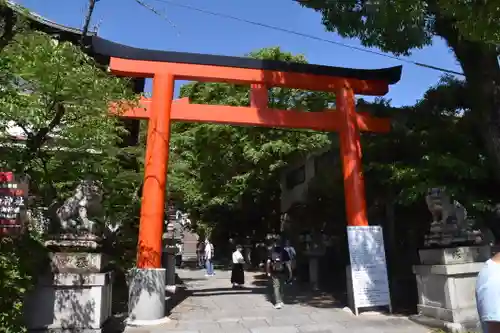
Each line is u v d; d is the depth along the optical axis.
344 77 11.95
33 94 7.00
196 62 10.99
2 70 6.47
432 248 8.63
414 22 8.23
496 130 8.93
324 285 15.34
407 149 11.39
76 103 7.51
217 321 9.31
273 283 11.15
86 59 7.79
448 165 9.39
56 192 9.10
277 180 24.30
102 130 8.65
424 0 8.48
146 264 9.48
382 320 9.09
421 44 9.19
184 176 20.33
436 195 8.87
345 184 11.22
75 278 7.34
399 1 7.68
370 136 12.42
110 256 9.65
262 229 26.69
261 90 11.48
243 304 11.57
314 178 17.16
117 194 11.41
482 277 2.88
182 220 33.16
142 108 10.48
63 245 7.63
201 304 11.61
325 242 15.41
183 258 36.16
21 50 6.79
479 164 10.03
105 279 7.66
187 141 19.36
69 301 7.32
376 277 10.09
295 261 16.53
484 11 6.58
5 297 6.09
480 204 9.18
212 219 28.48
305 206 17.83
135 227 12.95
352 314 9.77
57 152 8.61
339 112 11.73
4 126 7.39
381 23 8.54
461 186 9.50
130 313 9.11
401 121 11.70
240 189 23.30
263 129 17.73
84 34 9.42
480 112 9.24
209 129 17.73
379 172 11.48
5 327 5.96
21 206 7.40
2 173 7.46
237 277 15.30
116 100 8.35
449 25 9.03
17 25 7.13
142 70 10.70
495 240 9.46
